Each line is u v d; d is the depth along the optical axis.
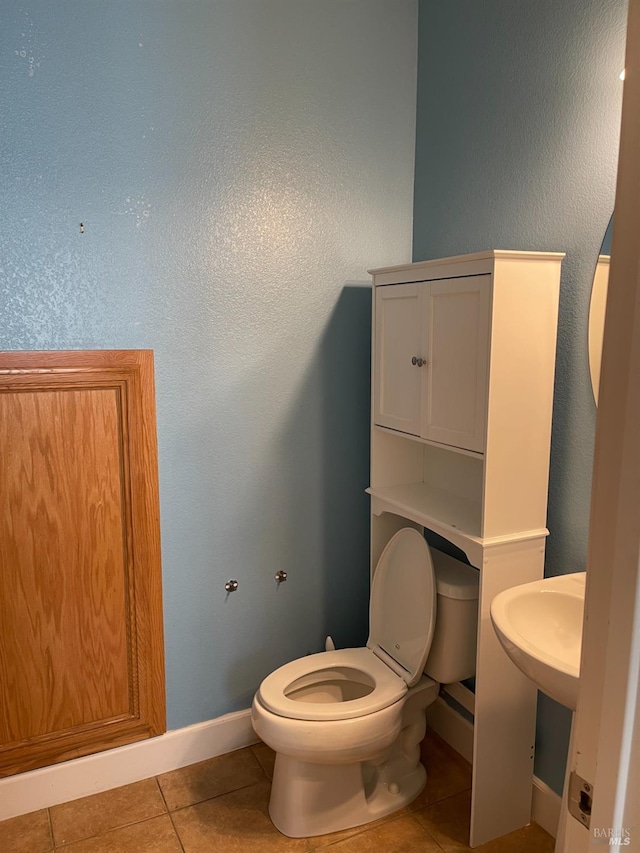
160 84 1.92
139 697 2.11
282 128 2.11
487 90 1.99
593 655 0.61
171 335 2.03
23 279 1.82
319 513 2.34
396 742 2.10
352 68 2.19
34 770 1.99
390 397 2.12
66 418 1.90
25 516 1.89
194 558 2.15
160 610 2.10
